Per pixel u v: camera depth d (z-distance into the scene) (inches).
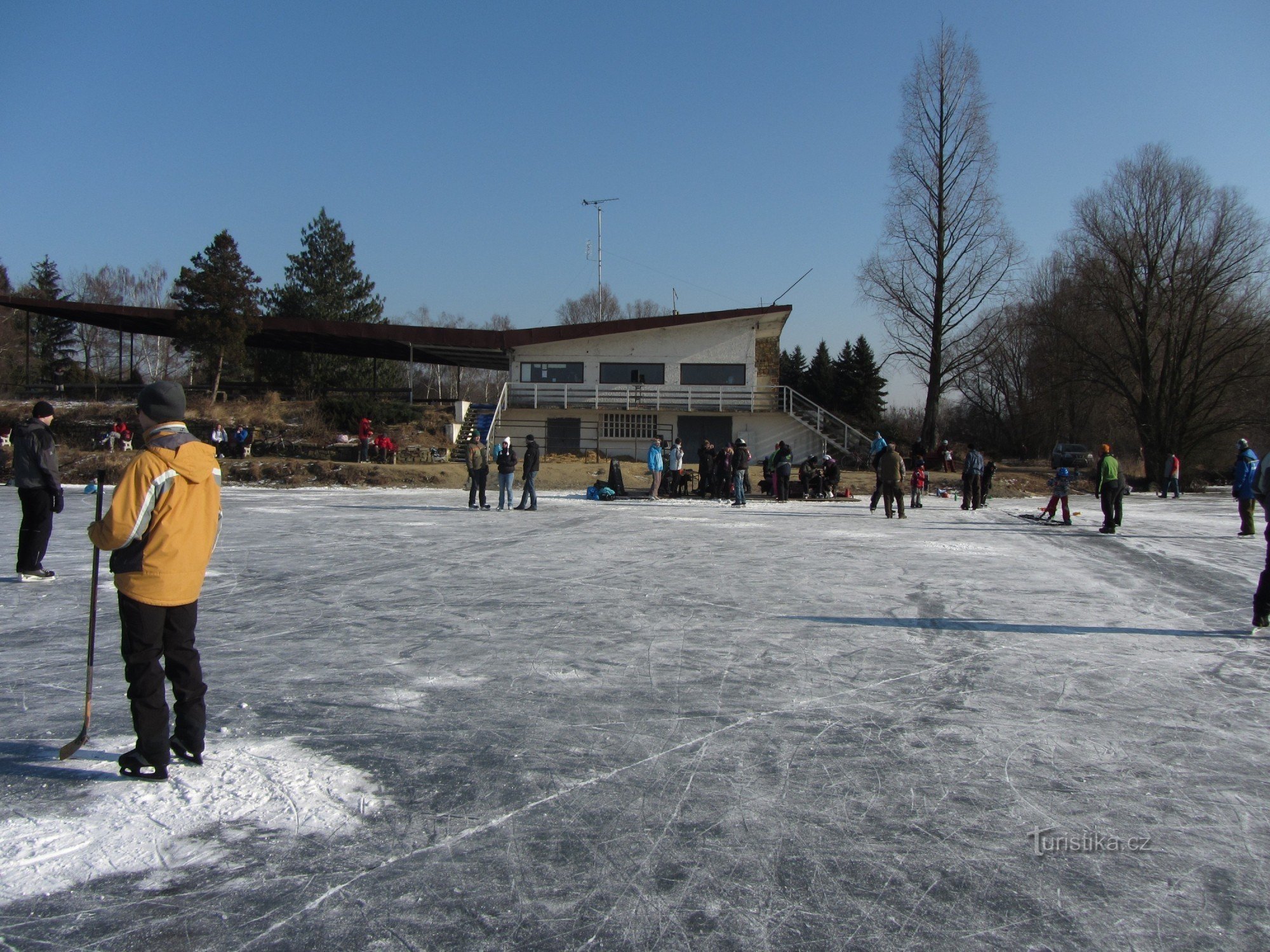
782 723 187.8
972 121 1544.0
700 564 435.2
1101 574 422.0
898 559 466.6
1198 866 126.3
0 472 986.7
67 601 312.8
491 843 128.9
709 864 124.0
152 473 142.7
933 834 135.0
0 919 106.0
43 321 2245.3
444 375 3307.1
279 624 284.2
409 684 214.7
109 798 141.7
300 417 1360.7
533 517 711.1
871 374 2736.2
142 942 102.1
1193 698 211.3
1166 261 1425.9
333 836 130.2
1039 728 187.2
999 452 2447.1
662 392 1425.9
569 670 229.1
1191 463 1587.1
